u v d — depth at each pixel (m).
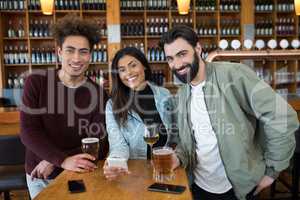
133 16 6.18
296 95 3.43
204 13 6.27
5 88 5.91
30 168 1.96
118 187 1.47
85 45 1.81
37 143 1.79
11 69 6.09
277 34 6.34
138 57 1.95
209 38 6.33
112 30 5.82
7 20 6.00
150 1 6.00
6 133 2.70
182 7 3.58
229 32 6.19
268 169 1.73
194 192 1.90
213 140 1.75
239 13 6.23
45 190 1.45
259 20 6.36
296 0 3.61
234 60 3.20
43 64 5.95
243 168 1.69
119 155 1.73
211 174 1.81
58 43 1.84
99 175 1.63
